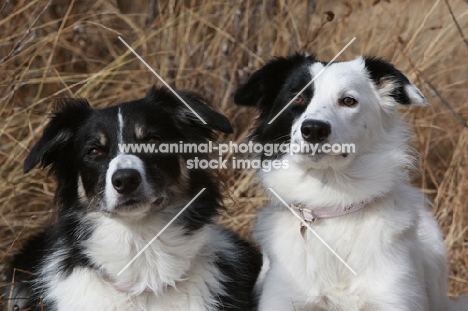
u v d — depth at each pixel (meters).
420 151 8.55
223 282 5.78
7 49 9.12
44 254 6.11
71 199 5.78
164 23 9.62
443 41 8.95
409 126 6.46
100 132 5.55
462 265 7.67
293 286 5.70
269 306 5.68
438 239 6.60
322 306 5.72
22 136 8.70
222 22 9.53
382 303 5.54
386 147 5.82
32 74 9.23
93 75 8.81
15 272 6.66
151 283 5.57
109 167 5.31
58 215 5.84
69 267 5.66
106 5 10.56
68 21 10.02
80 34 10.09
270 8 9.83
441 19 9.50
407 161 5.88
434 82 9.62
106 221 5.55
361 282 5.61
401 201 5.84
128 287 5.56
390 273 5.58
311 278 5.68
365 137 5.69
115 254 5.54
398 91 5.94
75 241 5.66
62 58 9.95
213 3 9.39
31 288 6.25
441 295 6.59
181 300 5.62
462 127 8.91
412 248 5.84
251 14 9.69
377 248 5.61
